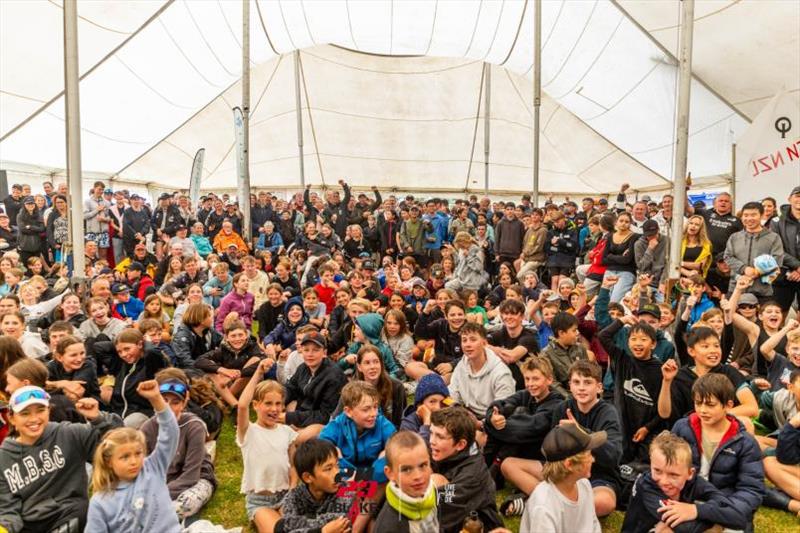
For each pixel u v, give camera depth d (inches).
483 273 452.8
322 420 215.9
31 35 577.9
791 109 356.8
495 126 1001.5
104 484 143.3
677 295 291.0
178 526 150.2
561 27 719.1
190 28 713.6
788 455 181.8
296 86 912.3
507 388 214.1
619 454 173.2
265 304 335.3
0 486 152.1
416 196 1075.3
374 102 978.1
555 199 1061.1
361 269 463.2
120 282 392.2
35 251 532.4
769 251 305.4
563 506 136.3
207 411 229.1
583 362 180.4
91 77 690.2
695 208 382.9
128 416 211.9
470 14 776.3
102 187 554.9
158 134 845.8
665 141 754.2
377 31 826.8
